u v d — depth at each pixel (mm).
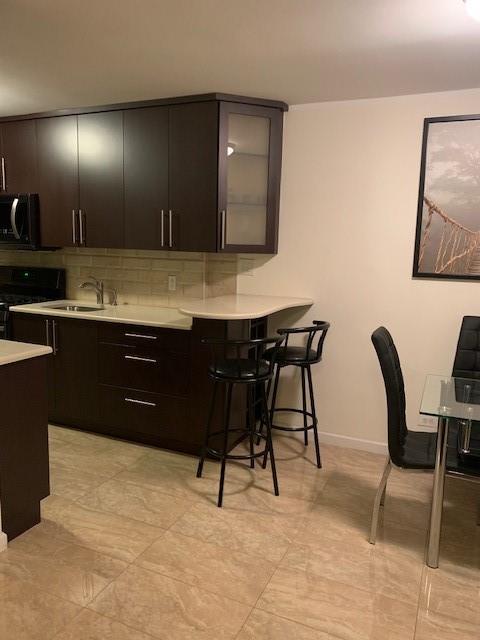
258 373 2475
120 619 1742
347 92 2957
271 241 3357
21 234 3713
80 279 4078
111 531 2273
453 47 2248
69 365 3434
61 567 2012
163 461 3025
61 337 3430
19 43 2322
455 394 2158
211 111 3039
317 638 1689
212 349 2922
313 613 1804
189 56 2447
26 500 2234
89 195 3498
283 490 2717
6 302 3875
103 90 3023
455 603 1880
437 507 2049
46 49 2389
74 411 3473
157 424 3180
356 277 3242
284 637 1688
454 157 2902
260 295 3531
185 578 1967
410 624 1767
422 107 2951
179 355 3029
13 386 2119
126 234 3412
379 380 3262
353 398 3338
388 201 3104
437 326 3082
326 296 3338
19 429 2166
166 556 2102
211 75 2713
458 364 2785
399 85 2801
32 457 2246
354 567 2074
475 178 2871
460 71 2549
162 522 2359
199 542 2209
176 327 2994
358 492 2727
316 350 3338
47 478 2336
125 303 3943
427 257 3039
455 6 1860
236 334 2961
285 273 3436
